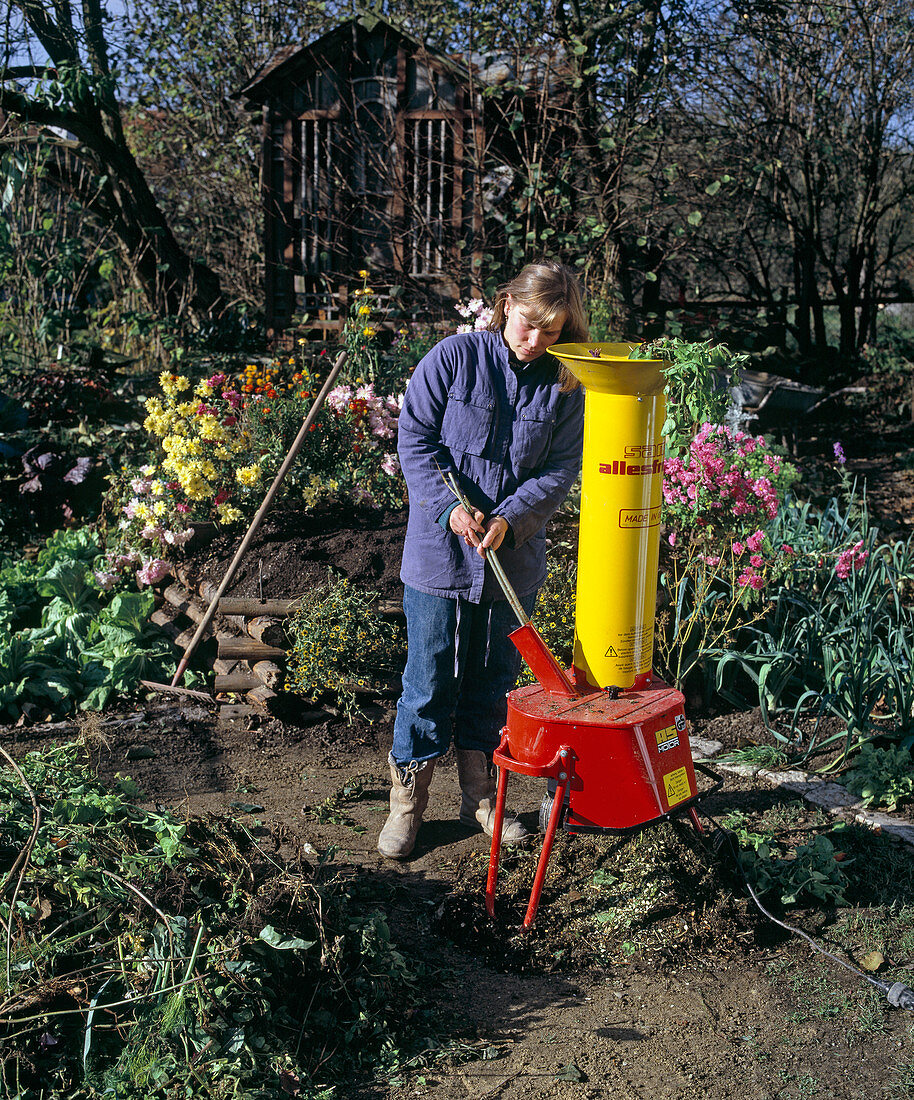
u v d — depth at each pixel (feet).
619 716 8.69
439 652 10.12
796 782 12.44
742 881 9.77
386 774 12.77
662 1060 7.63
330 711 14.39
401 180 30.07
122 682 14.89
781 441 30.78
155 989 7.27
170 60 40.86
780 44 33.17
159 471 18.04
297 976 7.89
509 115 29.96
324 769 12.85
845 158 43.45
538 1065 7.51
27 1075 6.80
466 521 9.30
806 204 46.37
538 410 9.62
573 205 29.84
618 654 9.09
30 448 22.65
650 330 32.63
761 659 13.92
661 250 32.55
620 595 8.91
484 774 10.98
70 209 32.12
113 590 17.02
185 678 15.11
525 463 9.71
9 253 30.73
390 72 30.12
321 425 17.87
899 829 11.30
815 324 46.06
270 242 32.24
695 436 14.17
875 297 48.85
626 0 27.68
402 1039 7.73
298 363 25.43
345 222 31.07
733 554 14.28
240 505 17.44
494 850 9.27
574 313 9.35
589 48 27.78
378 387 21.52
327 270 31.53
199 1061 6.86
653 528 8.89
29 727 13.87
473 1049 7.67
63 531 19.47
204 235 44.57
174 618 16.19
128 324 33.55
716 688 14.48
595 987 8.56
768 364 41.57
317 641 14.01
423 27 32.24
